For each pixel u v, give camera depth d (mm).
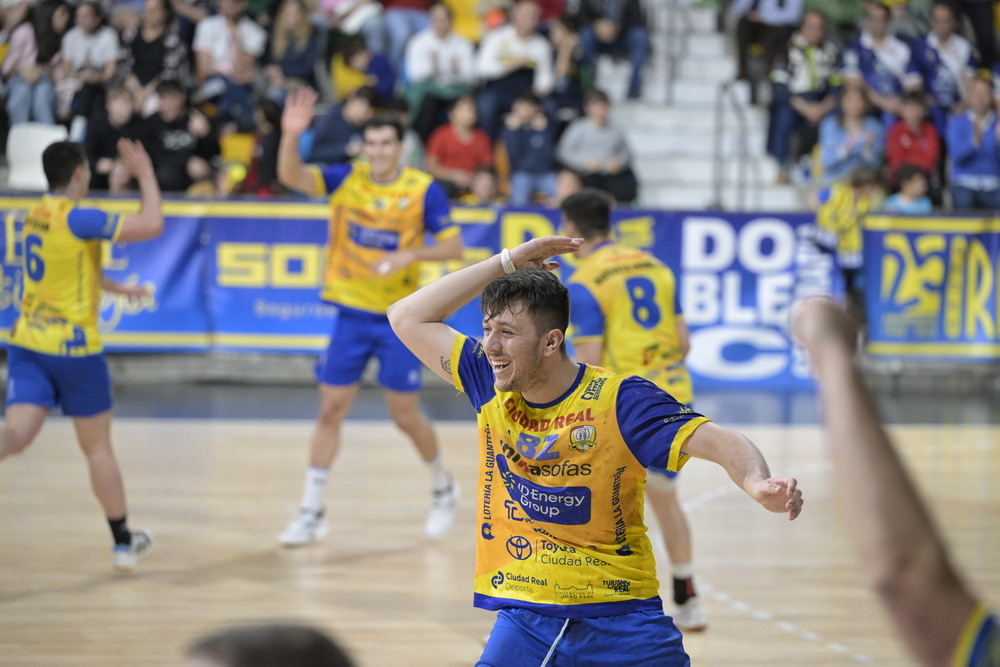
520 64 15398
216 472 9578
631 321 6230
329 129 13969
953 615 1615
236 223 13188
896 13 17203
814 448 10922
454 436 11219
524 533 3730
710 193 16688
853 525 1651
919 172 14500
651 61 17719
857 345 1780
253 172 14055
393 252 7816
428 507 8750
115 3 16094
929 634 1624
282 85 15312
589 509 3633
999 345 13883
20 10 14875
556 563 3670
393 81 15711
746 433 11523
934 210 14953
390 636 6035
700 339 13719
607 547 3664
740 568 7395
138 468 9625
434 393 13664
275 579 6969
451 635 6074
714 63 18062
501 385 3625
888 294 13750
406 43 16203
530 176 14555
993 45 17312
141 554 7168
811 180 16141
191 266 13203
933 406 13250
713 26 18672
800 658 5820
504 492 3768
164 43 15000
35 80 14766
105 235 6699
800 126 16141
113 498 6941
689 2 18594
